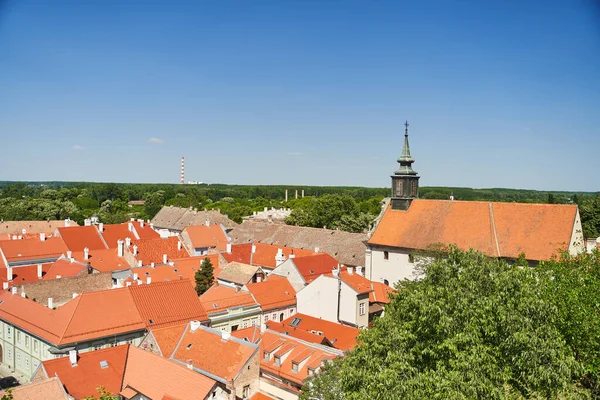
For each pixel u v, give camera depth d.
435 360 33.22
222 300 76.19
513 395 31.31
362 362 35.69
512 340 31.06
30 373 65.69
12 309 70.88
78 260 99.06
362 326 74.88
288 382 54.66
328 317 78.50
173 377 48.81
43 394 44.41
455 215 82.94
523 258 54.03
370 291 79.62
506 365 31.84
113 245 122.50
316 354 56.12
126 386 50.38
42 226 155.38
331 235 119.88
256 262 105.88
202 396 45.47
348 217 150.00
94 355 52.59
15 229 150.75
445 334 32.69
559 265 48.47
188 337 59.41
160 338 58.81
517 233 75.31
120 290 68.31
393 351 33.75
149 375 50.38
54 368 49.78
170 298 70.81
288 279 88.56
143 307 67.94
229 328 74.75
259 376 54.94
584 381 39.50
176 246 113.00
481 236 77.69
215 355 55.28
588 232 119.62
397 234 86.50
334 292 77.81
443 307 33.41
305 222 162.88
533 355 30.72
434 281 38.06
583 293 40.12
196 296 72.94
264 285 83.81
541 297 36.47
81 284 83.69
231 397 50.16
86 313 63.44
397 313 38.38
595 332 36.84
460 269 36.69
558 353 31.41
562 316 38.16
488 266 36.91
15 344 69.00
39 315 66.50
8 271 87.75
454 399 28.83
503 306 32.28
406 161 89.75
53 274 92.81
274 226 134.50
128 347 55.09
